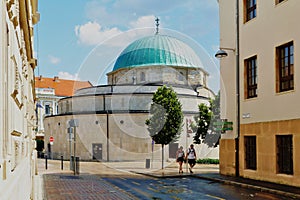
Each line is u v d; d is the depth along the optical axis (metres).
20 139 4.93
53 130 47.19
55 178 19.19
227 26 19.50
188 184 16.36
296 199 11.63
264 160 15.94
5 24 2.79
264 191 13.60
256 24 16.80
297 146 13.70
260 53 16.47
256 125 16.62
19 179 4.29
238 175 18.23
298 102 13.73
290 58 14.69
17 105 4.41
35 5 11.50
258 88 16.58
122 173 22.58
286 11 14.66
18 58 4.87
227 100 19.47
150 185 16.03
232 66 19.00
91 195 12.96
